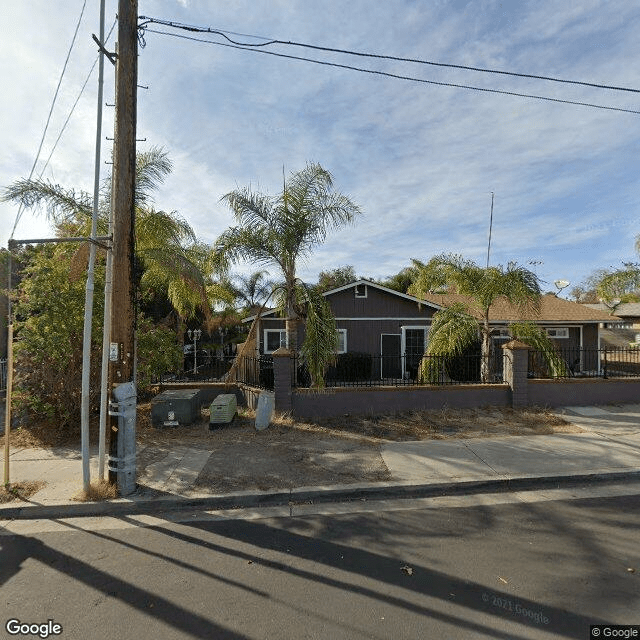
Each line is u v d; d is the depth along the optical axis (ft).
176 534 14.47
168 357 31.04
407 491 17.79
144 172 33.22
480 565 12.12
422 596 10.70
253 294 93.04
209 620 9.94
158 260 31.17
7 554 13.23
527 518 15.24
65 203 31.27
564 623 9.64
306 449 23.03
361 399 30.68
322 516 15.75
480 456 21.53
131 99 18.29
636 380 33.78
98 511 16.31
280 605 10.45
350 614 10.06
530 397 32.58
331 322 31.45
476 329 37.91
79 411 26.61
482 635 9.29
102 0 17.78
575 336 61.93
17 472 19.98
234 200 32.50
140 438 25.66
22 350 26.27
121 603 10.64
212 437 25.70
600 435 25.32
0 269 36.78
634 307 99.91
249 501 16.97
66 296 26.07
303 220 32.76
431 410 31.30
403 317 58.75
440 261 40.04
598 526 14.53
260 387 34.73
